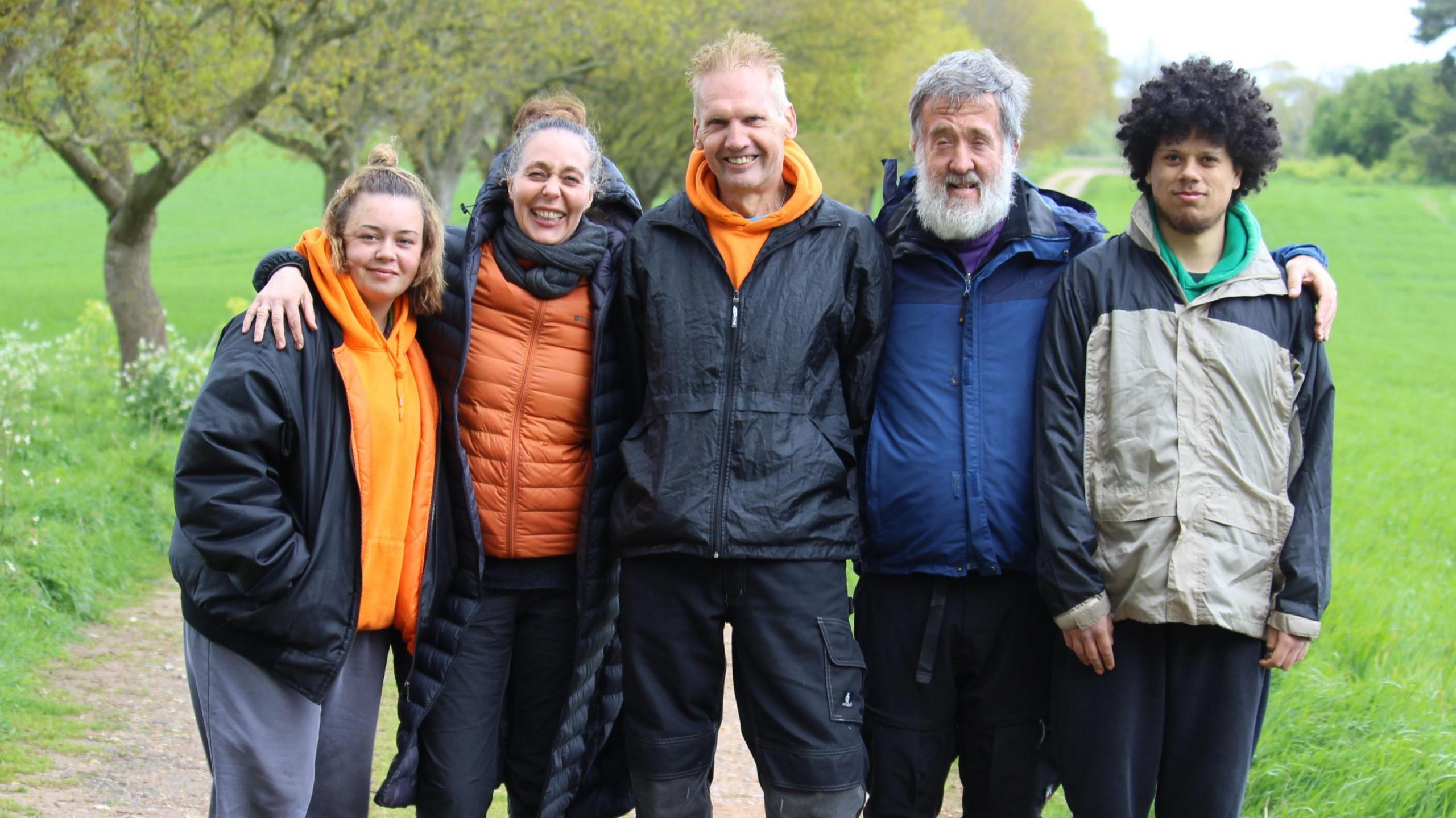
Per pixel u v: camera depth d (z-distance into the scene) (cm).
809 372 314
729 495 303
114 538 723
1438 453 1326
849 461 326
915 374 327
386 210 295
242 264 3594
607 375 329
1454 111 7256
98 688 520
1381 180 7488
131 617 626
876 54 2373
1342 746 425
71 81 965
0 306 2352
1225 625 287
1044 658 331
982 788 337
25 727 462
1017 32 6159
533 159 313
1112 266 307
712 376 309
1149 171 308
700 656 317
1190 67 302
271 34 1173
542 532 328
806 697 306
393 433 304
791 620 307
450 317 322
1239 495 292
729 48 312
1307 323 301
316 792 311
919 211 327
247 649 287
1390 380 2245
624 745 343
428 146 1822
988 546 317
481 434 324
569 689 332
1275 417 295
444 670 324
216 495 275
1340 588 620
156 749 459
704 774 327
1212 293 298
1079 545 294
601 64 1805
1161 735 303
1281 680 486
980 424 320
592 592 329
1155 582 290
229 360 280
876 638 336
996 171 318
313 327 293
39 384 1046
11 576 598
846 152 3166
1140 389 297
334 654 293
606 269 327
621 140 2488
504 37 1467
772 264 313
